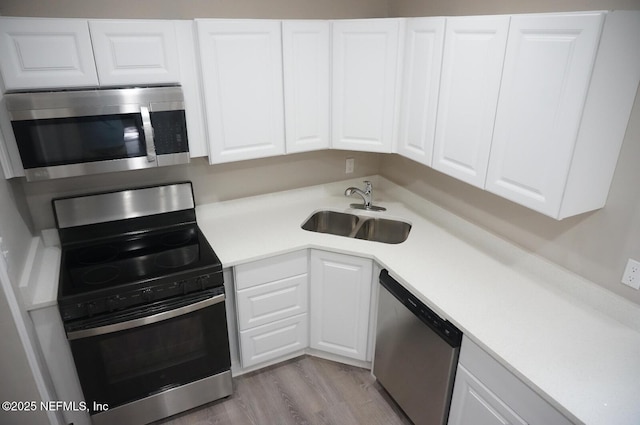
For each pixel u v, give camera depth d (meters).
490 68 1.80
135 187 2.46
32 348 1.78
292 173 2.94
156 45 2.01
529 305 1.87
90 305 1.88
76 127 1.90
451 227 2.60
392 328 2.21
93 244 2.35
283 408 2.40
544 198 1.68
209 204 2.71
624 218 1.69
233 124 2.30
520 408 1.55
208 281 2.13
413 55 2.23
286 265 2.41
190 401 2.33
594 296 1.85
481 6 2.17
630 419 1.32
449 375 1.86
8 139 1.81
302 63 2.39
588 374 1.49
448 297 1.91
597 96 1.49
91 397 2.03
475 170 1.98
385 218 2.80
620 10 1.48
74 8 2.08
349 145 2.62
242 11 2.45
